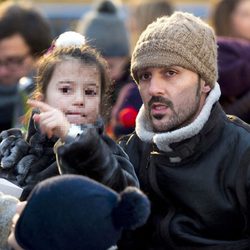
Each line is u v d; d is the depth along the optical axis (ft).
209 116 13.34
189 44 13.10
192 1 38.75
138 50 13.26
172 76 13.15
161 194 13.51
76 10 38.24
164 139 13.17
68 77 13.21
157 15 22.22
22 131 14.05
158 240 13.44
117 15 23.49
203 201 13.20
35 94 13.78
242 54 18.02
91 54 13.44
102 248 11.60
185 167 13.35
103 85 13.58
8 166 13.58
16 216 12.38
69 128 12.32
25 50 19.95
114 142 13.12
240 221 13.20
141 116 13.62
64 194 11.51
